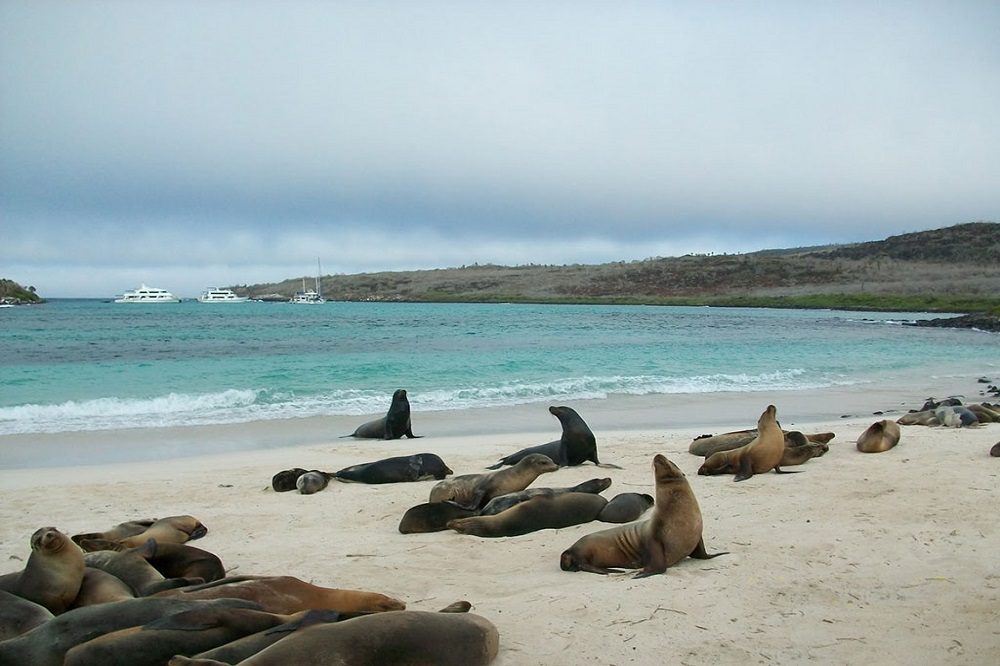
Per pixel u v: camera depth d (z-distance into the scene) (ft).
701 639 17.25
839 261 542.98
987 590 19.85
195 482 38.17
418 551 25.57
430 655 14.92
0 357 103.60
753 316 282.56
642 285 518.78
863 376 97.40
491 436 53.78
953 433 49.67
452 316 264.93
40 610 18.35
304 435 54.29
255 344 129.70
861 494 30.86
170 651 15.07
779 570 21.86
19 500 34.04
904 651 16.49
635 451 45.62
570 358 107.96
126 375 84.99
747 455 36.81
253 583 18.12
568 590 20.71
